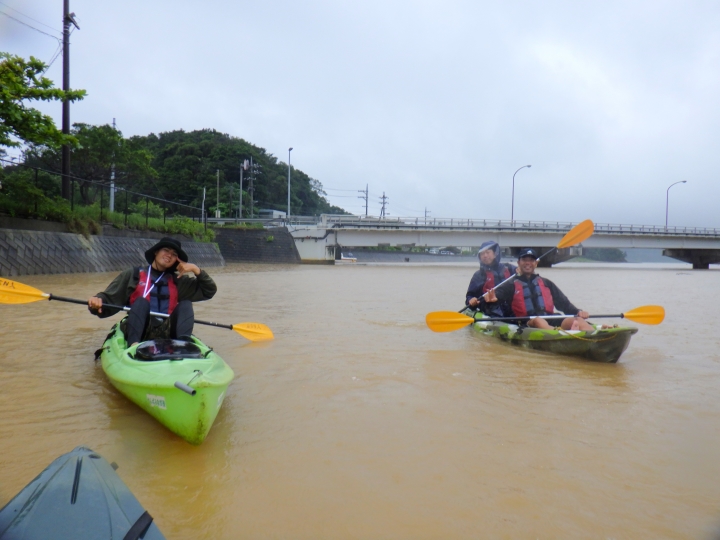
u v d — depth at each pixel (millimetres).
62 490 2107
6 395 4137
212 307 10164
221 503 2607
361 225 42531
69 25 20562
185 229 30141
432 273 28500
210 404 3154
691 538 2377
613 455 3258
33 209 17219
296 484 2816
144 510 2102
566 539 2367
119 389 4008
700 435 3609
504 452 3271
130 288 4984
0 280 4934
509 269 7652
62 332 6840
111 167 36156
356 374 5039
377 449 3281
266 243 40281
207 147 82625
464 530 2426
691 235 47219
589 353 5828
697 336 7801
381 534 2381
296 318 8828
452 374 5129
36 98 14477
